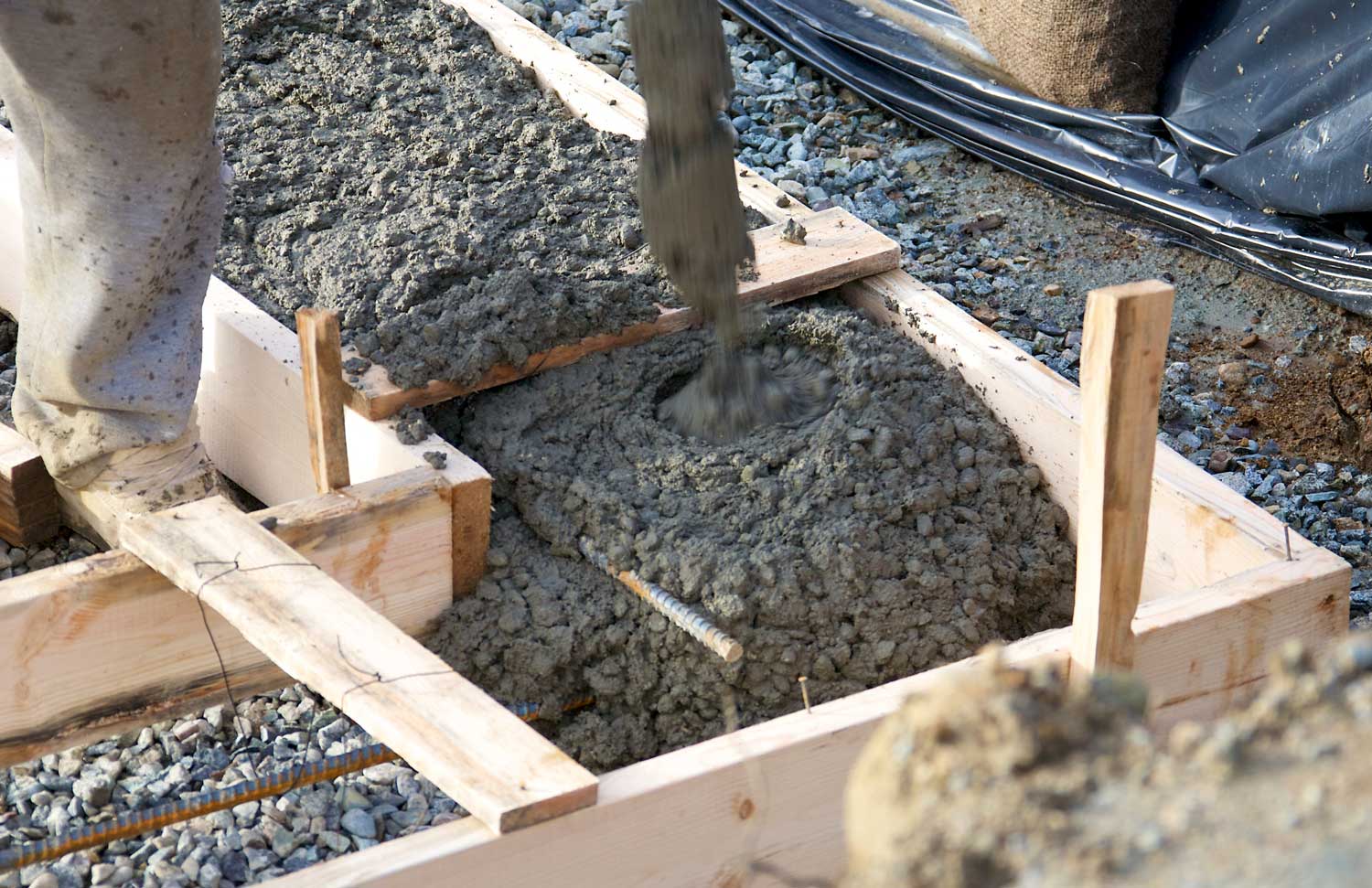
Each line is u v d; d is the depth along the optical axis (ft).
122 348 9.57
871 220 15.37
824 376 11.25
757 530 9.97
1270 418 12.98
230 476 11.57
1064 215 15.75
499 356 10.48
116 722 8.95
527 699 9.75
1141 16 14.87
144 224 9.02
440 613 9.91
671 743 9.78
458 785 6.87
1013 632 10.59
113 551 8.70
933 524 10.32
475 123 13.64
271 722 9.73
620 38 17.92
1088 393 7.43
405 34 15.12
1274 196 14.01
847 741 7.66
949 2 17.11
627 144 13.41
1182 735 3.70
